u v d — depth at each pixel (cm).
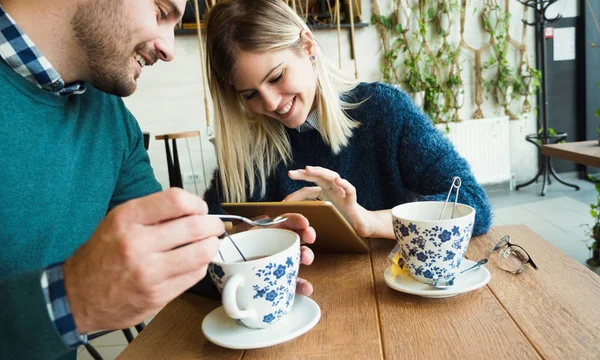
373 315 69
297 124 129
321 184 99
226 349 64
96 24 85
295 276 67
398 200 137
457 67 453
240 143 137
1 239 79
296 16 125
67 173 91
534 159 478
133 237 50
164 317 76
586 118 459
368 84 144
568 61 457
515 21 456
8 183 81
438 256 72
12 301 51
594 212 266
